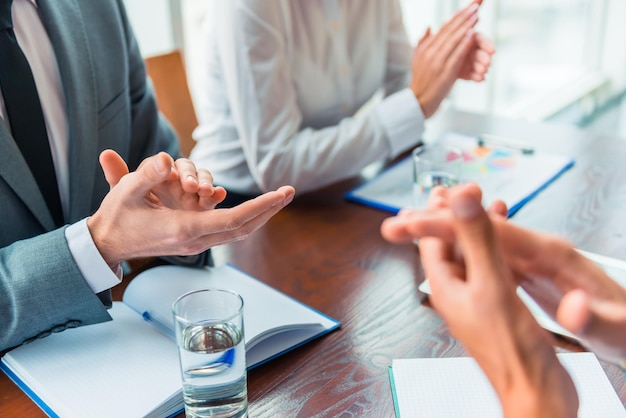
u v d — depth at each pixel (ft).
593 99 13.78
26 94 3.34
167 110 5.45
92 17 3.70
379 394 2.63
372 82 5.50
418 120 4.68
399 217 1.50
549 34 13.01
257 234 4.00
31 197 3.31
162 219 2.58
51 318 2.87
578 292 1.31
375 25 5.35
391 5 5.55
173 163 2.81
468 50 4.54
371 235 3.96
